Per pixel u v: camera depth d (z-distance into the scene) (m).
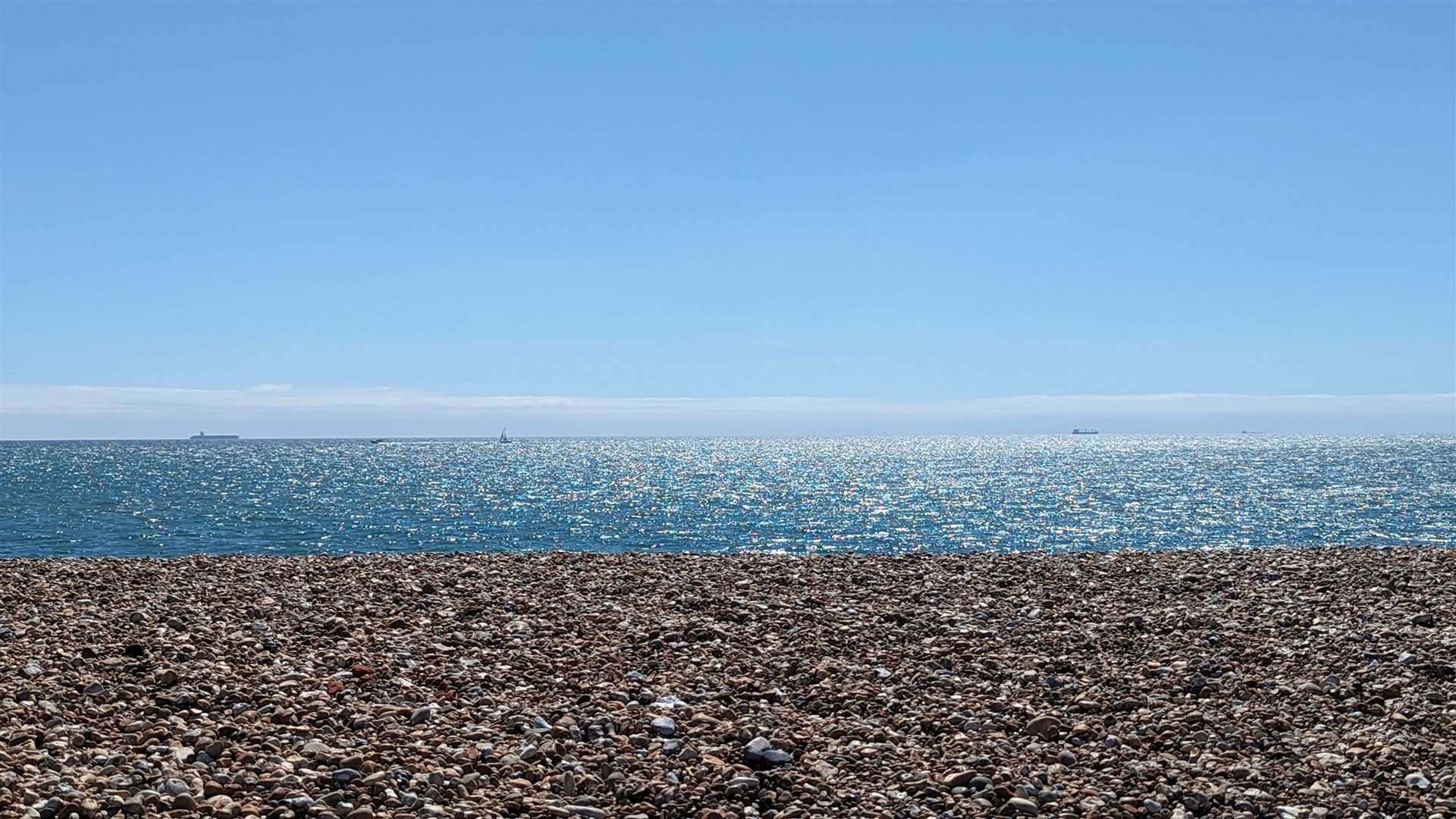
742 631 13.45
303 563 18.92
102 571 17.27
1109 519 62.88
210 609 13.80
